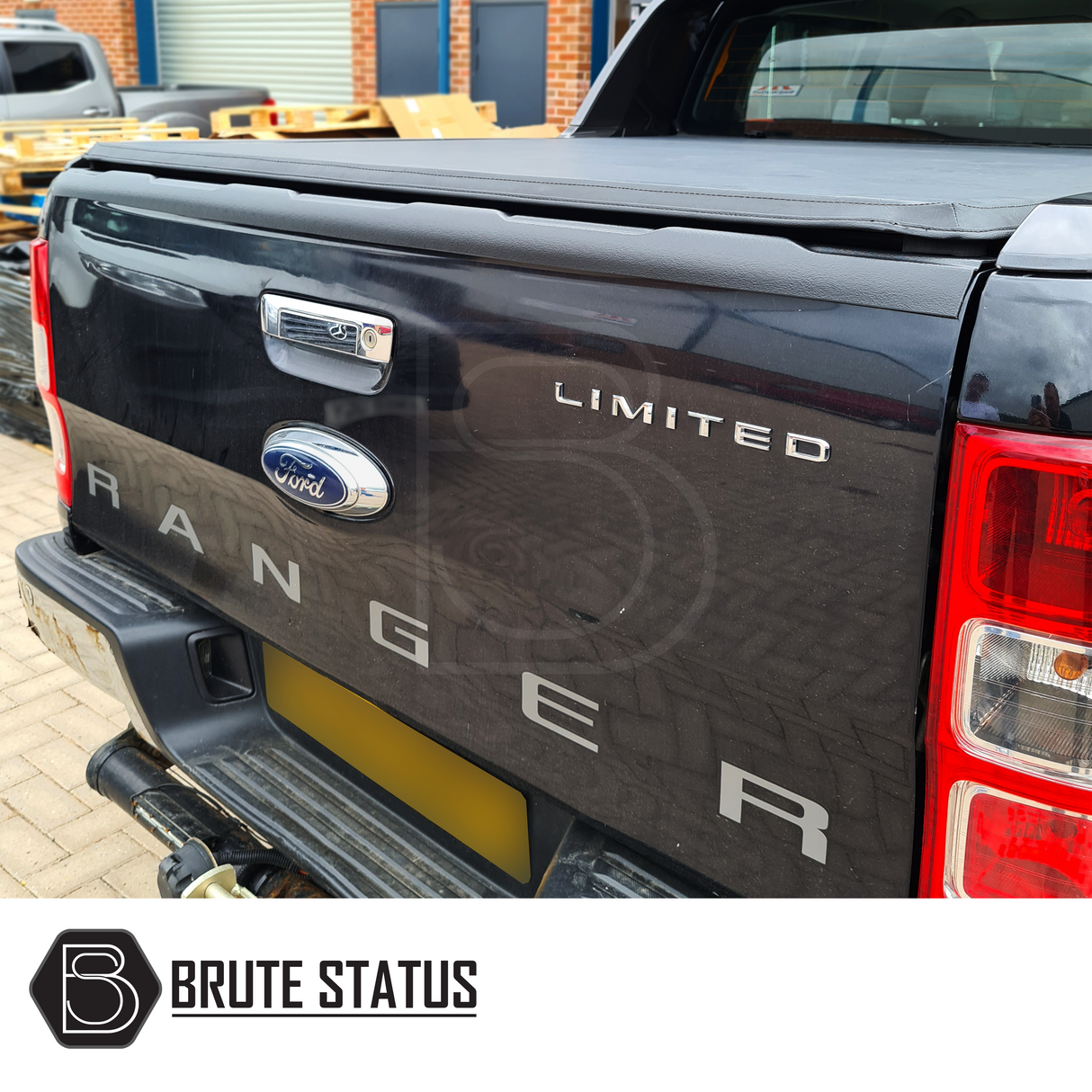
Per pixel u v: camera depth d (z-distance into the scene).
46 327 2.03
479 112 7.35
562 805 1.34
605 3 9.42
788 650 1.08
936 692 0.99
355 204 1.41
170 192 1.70
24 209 6.38
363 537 1.47
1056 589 0.91
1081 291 0.90
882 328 0.98
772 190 1.17
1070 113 2.27
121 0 14.39
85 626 1.95
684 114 2.95
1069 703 0.93
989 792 0.98
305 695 1.86
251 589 1.72
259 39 13.34
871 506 0.99
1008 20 2.29
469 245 1.26
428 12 11.10
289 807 1.76
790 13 2.64
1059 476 0.90
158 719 1.91
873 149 2.21
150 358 1.77
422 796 1.66
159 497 1.87
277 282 1.50
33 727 3.21
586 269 1.16
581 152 1.99
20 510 4.85
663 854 1.25
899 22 2.46
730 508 1.08
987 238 0.97
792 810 1.12
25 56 10.12
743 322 1.05
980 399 0.93
